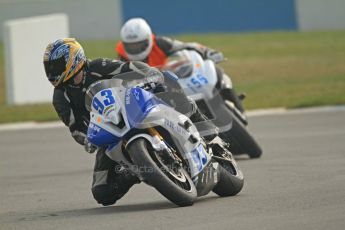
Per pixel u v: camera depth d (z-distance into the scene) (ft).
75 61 77.61
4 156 143.02
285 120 169.99
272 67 282.77
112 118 73.41
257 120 173.47
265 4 364.79
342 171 97.35
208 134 82.79
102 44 339.98
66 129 178.19
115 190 79.66
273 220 66.90
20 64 233.14
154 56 129.59
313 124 159.53
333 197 77.20
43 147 152.05
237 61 300.81
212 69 113.91
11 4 350.02
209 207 75.82
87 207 84.89
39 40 237.86
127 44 128.57
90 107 77.05
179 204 74.95
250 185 92.17
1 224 76.38
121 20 352.28
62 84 78.64
